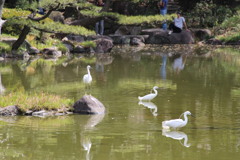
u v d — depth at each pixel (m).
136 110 12.99
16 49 24.91
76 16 35.88
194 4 39.22
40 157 9.08
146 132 10.85
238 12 36.66
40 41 28.05
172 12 39.00
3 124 11.38
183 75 19.36
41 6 22.55
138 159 9.03
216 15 37.31
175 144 9.95
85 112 12.55
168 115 12.48
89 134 10.62
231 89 16.20
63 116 12.24
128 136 10.48
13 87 16.25
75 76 18.88
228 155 9.30
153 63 23.19
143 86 16.75
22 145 9.83
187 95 15.18
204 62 23.45
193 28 36.19
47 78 18.30
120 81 17.80
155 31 34.59
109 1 29.70
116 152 9.41
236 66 21.95
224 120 11.97
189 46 31.92
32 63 22.66
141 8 38.12
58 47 27.30
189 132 10.89
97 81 17.73
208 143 10.05
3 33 27.73
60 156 9.16
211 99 14.54
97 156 9.21
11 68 20.83
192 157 9.19
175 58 25.17
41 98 12.99
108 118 12.09
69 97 14.55
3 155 9.23
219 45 32.31
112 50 29.80
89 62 23.47
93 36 31.42
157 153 9.39
